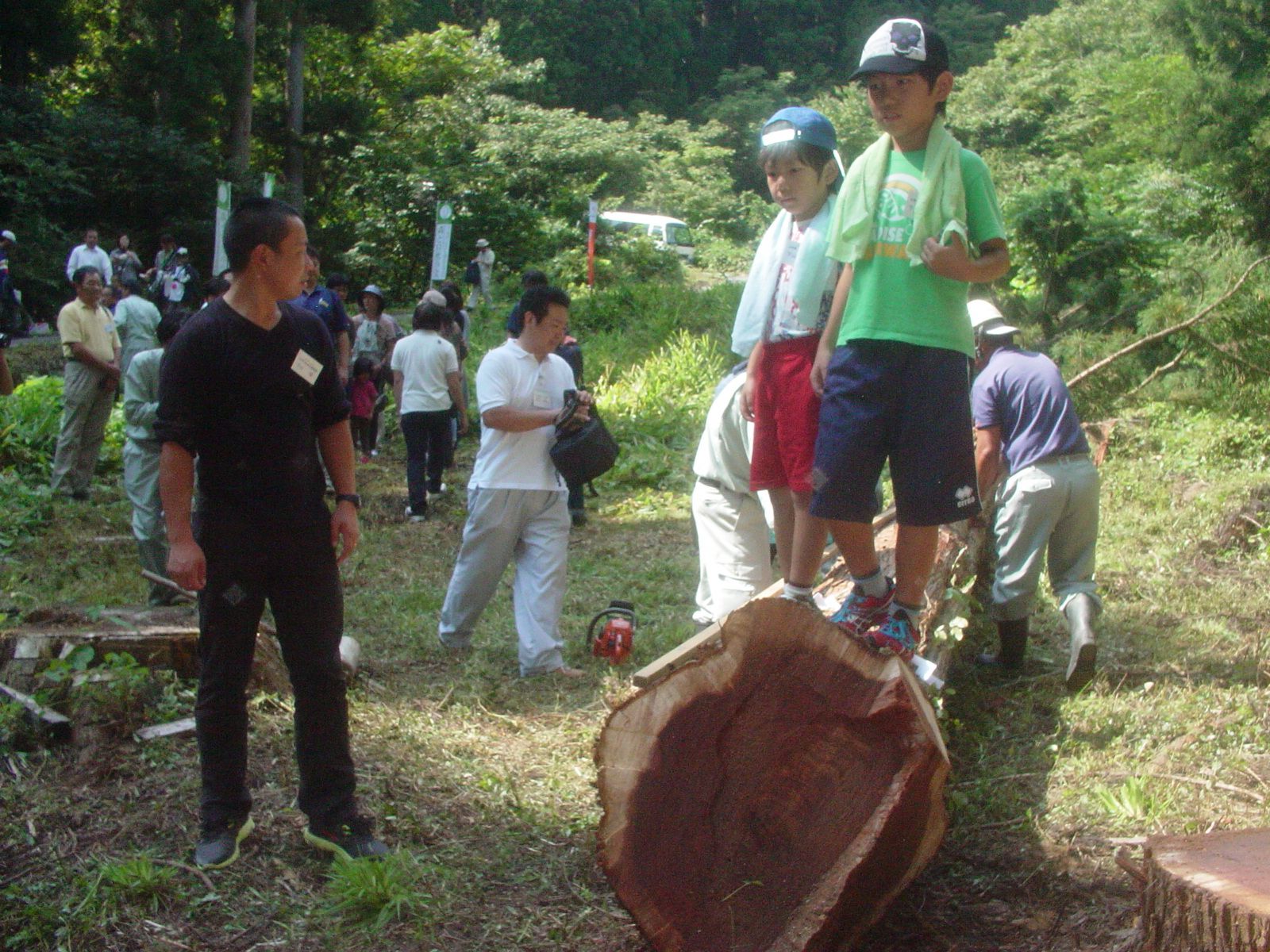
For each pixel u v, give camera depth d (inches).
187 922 138.9
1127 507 351.3
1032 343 436.8
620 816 125.9
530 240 1131.3
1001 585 225.0
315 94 1519.4
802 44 2751.0
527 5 2421.3
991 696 218.2
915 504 127.1
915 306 126.0
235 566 145.3
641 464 459.5
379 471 463.8
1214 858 107.5
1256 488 341.4
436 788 173.9
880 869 122.3
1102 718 201.8
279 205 141.9
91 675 189.2
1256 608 270.4
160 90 1166.3
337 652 152.8
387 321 513.3
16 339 719.1
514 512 231.9
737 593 206.7
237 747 151.3
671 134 2129.7
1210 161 629.6
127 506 368.8
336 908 140.7
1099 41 1839.3
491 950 135.2
